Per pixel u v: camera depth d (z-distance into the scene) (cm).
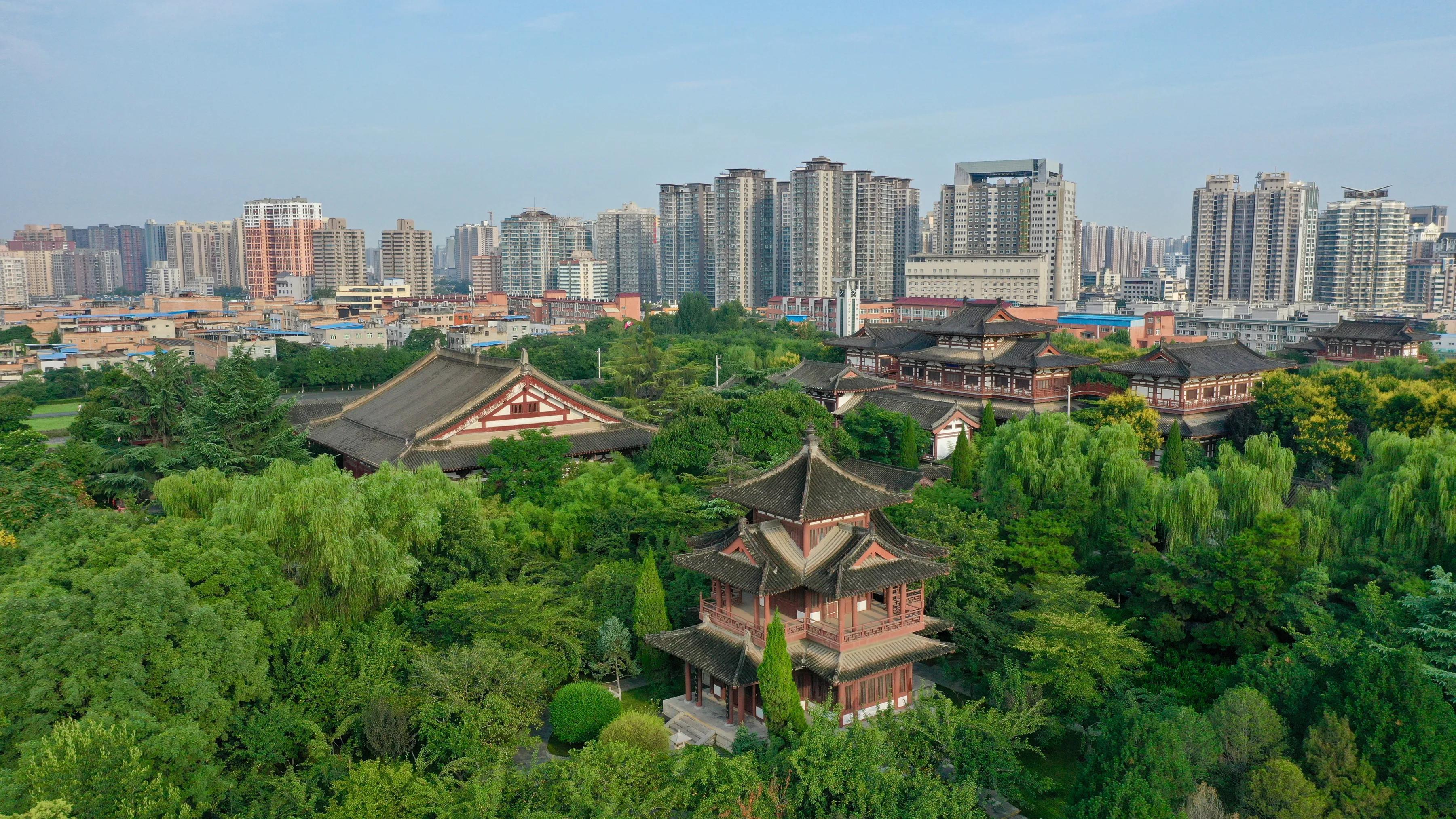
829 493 4216
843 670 4050
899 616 4341
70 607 3344
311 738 3734
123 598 3409
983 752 3666
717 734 4144
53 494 5378
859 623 4366
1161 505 5600
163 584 3484
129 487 6488
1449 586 4025
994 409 10081
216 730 3441
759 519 4525
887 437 8425
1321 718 3544
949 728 3688
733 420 7000
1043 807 3794
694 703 4428
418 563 4769
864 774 3300
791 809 3294
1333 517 5328
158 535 3969
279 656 4016
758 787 3206
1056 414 6981
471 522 4994
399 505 4947
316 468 5197
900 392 11112
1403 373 10912
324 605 4469
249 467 6391
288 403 6881
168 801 2984
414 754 3856
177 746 3105
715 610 4400
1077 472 5903
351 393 18125
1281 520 4972
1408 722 3366
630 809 3133
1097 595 4606
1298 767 3344
